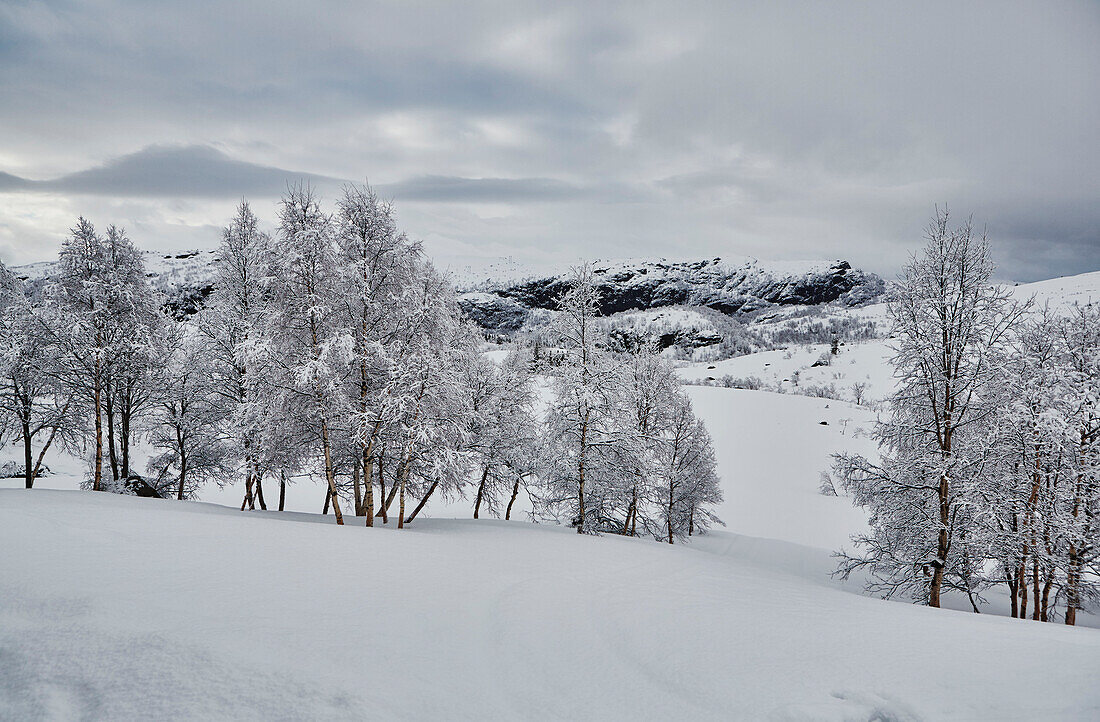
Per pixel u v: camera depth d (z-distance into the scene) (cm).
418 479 2152
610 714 631
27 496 1805
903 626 952
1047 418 1523
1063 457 1602
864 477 1836
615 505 2547
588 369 2355
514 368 3216
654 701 662
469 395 2622
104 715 564
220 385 2427
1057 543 1653
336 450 2125
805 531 4647
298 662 684
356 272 1859
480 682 691
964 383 1650
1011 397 1647
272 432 1991
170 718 559
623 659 783
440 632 838
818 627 940
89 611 787
